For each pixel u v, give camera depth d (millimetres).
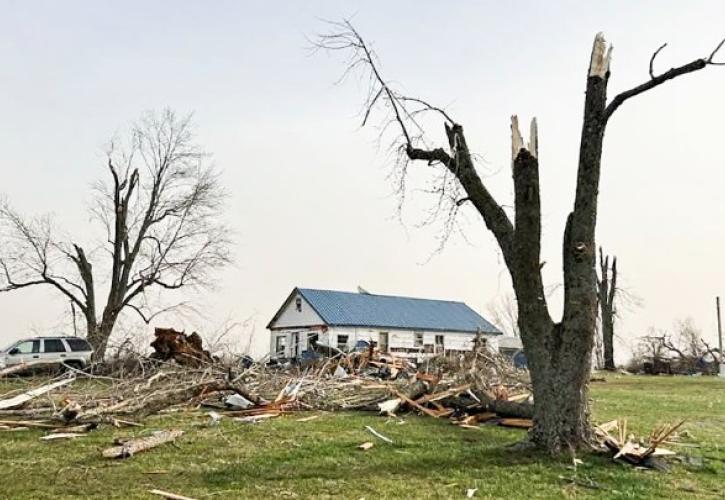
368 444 9398
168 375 14508
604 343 42500
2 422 10992
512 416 11805
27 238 33438
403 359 25781
